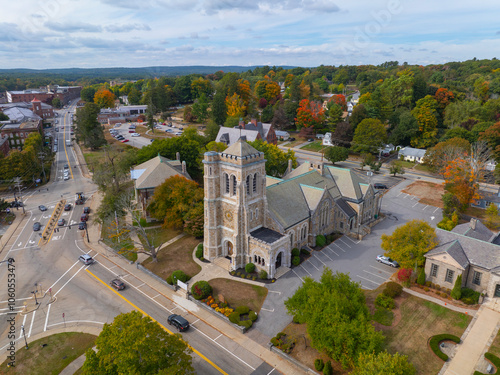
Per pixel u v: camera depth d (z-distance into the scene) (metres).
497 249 60.31
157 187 88.00
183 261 74.44
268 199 74.19
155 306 61.22
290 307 50.75
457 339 50.69
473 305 58.72
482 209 101.62
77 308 60.88
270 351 50.47
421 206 105.69
